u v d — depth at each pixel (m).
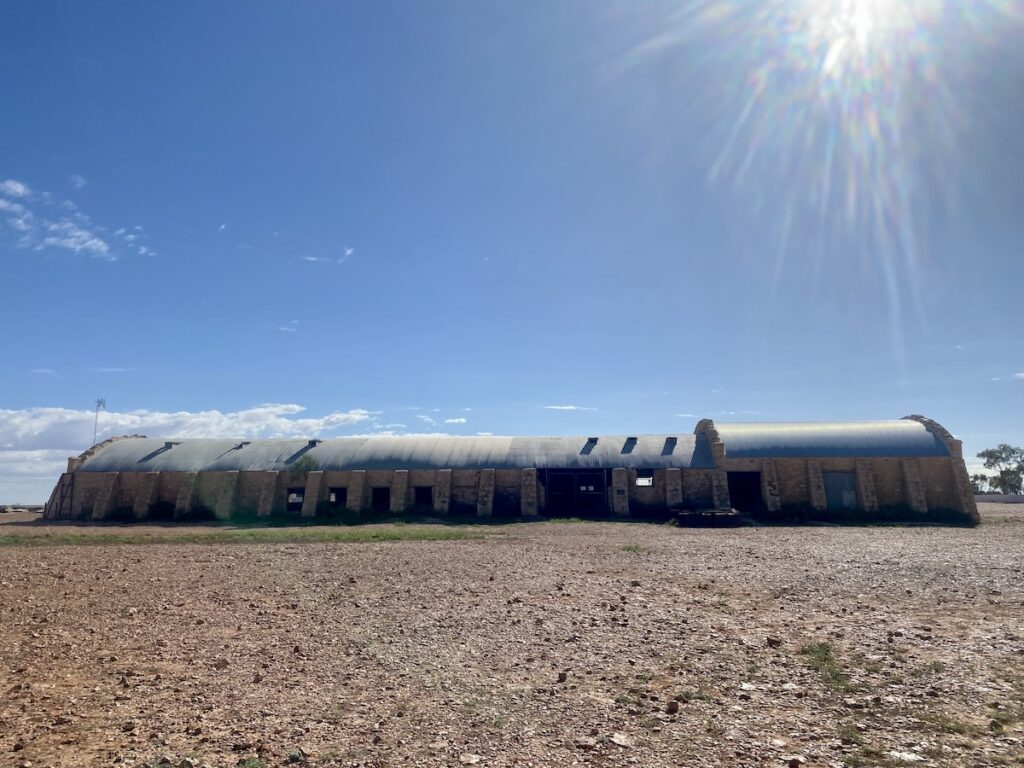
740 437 57.41
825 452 54.94
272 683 11.80
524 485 56.25
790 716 9.68
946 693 10.33
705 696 10.60
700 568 24.67
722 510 48.94
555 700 10.63
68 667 12.98
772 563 25.67
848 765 8.00
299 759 8.45
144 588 22.25
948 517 51.41
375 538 39.50
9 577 24.92
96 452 64.12
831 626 14.89
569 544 34.53
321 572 25.41
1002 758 8.02
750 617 16.09
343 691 11.30
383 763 8.36
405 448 61.94
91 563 29.22
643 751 8.59
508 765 8.27
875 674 11.42
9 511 78.94
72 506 60.31
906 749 8.39
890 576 21.70
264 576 24.62
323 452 62.03
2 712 10.38
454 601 18.98
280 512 58.84
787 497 54.31
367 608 18.34
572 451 59.31
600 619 16.23
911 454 53.94
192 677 12.23
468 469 58.19
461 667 12.56
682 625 15.43
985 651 12.49
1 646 14.65
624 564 26.20
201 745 8.98
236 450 63.66
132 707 10.56
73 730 9.59
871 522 49.75
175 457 62.47
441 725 9.65
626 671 12.09
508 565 26.34
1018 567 23.05
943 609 16.41
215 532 45.28
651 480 57.09
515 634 14.98
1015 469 106.75
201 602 19.67
